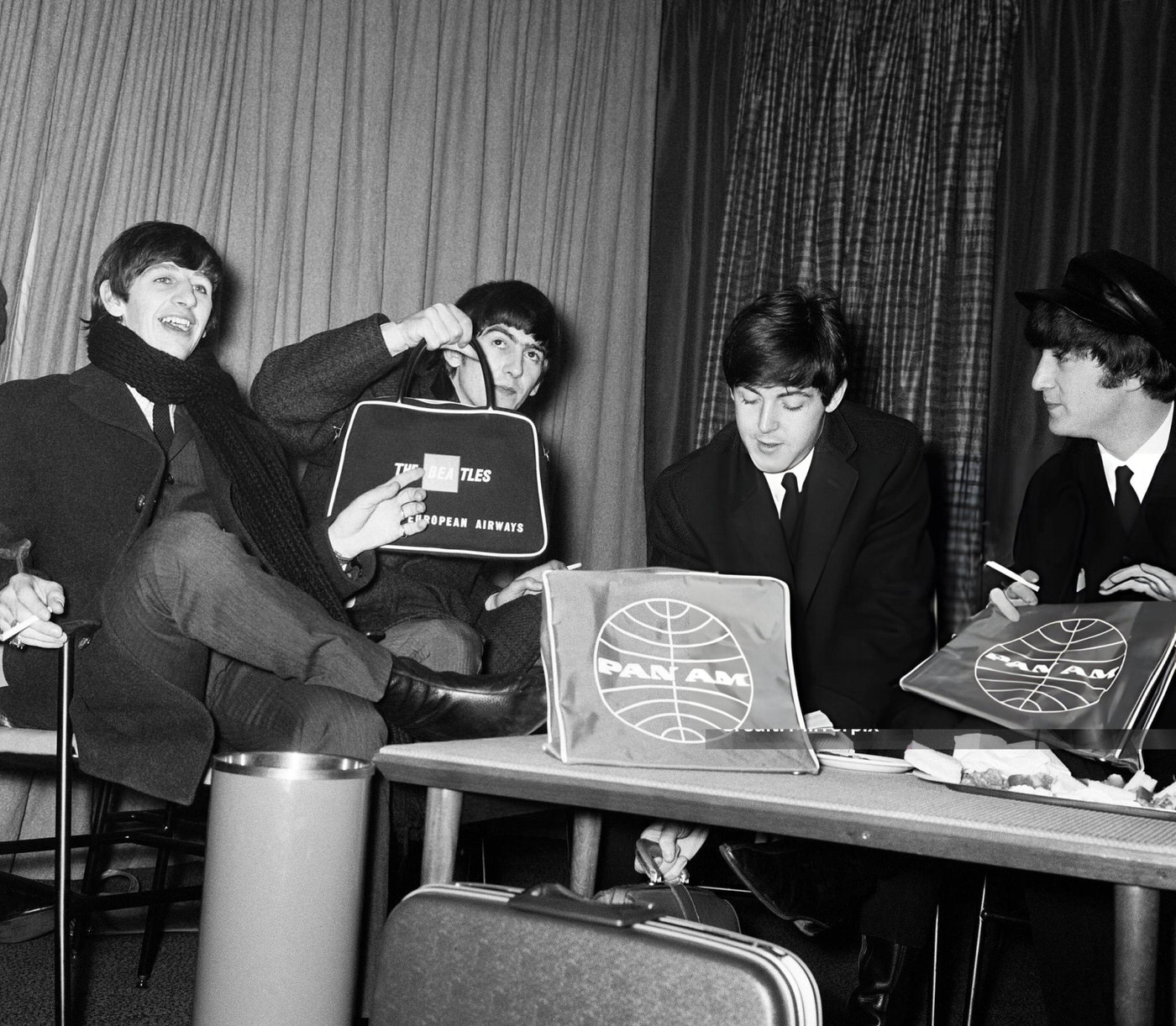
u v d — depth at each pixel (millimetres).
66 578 1664
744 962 721
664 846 1349
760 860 1195
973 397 3164
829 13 3455
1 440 1692
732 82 3568
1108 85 3143
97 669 1376
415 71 3086
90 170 2479
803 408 1691
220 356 2678
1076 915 1212
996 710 1043
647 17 3582
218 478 1731
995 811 801
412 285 3031
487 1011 792
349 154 2932
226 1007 1043
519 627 1944
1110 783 981
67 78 2467
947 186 3238
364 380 1922
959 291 3211
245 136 2742
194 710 1372
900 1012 1468
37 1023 1416
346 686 1332
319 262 2852
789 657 1027
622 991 745
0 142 2377
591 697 958
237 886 1048
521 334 2225
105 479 1712
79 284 2455
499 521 1825
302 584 1664
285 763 1137
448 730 1372
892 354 3256
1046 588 1845
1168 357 1731
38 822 2367
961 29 3291
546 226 3365
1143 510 1763
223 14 2705
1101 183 3127
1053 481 1897
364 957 1208
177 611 1319
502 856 2936
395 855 1518
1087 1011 1201
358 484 1806
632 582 1025
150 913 1634
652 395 3508
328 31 2902
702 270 3529
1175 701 1491
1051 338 1807
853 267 3311
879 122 3346
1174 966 1002
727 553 1786
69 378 1778
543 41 3400
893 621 1743
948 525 3123
